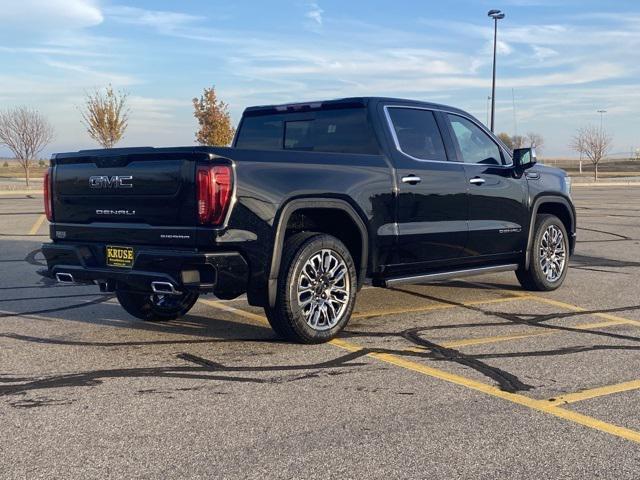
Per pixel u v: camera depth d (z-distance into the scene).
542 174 8.29
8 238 14.54
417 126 6.93
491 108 39.47
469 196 7.18
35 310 7.47
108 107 41.22
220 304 7.81
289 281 5.61
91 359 5.47
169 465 3.54
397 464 3.55
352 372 5.13
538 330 6.47
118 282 5.59
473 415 4.24
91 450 3.73
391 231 6.39
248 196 5.30
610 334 6.30
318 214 6.12
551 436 3.91
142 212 5.48
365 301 7.94
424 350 5.76
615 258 11.45
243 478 3.40
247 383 4.86
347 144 6.69
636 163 114.69
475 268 7.47
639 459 3.62
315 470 3.48
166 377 5.00
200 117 40.88
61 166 6.05
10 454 3.68
